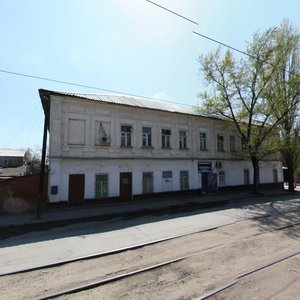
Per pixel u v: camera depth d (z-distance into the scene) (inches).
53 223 478.0
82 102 688.4
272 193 986.7
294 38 886.4
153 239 346.9
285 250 285.6
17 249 319.0
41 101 711.1
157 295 191.5
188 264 251.6
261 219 467.8
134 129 778.8
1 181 593.3
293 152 1034.7
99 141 709.9
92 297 191.5
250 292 189.8
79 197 663.8
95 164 695.1
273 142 912.3
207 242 325.7
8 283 219.8
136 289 202.5
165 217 509.0
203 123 961.5
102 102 706.2
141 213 567.2
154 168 805.2
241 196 869.2
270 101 884.6
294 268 233.0
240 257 266.8
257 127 928.9
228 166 1023.6
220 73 909.2
